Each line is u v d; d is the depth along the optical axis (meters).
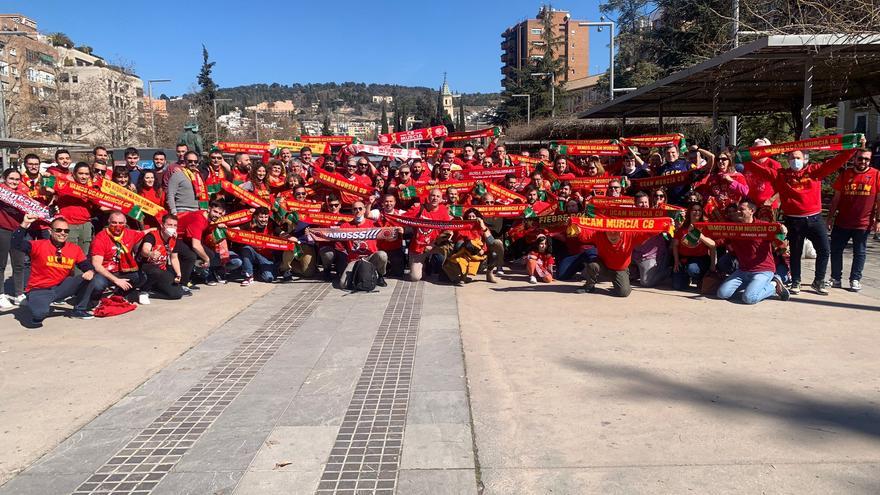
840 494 3.08
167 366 5.27
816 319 6.34
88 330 6.42
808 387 4.50
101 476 3.41
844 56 10.09
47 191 8.05
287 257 8.84
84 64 89.94
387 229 8.29
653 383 4.64
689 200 8.27
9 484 3.34
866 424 3.87
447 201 9.23
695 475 3.30
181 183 8.51
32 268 6.55
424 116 129.38
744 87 14.10
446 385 4.69
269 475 3.39
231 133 72.00
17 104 37.12
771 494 3.10
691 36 21.73
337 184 9.57
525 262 8.87
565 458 3.52
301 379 4.91
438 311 7.04
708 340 5.70
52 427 4.07
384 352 5.56
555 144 10.62
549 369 5.00
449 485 3.25
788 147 7.64
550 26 63.94
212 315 7.02
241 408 4.34
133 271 7.36
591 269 7.73
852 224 7.45
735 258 7.47
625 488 3.19
